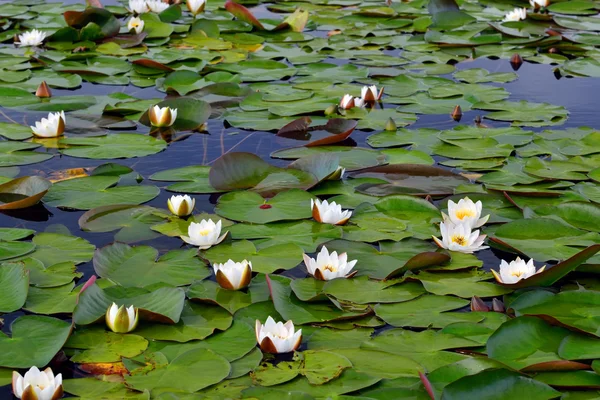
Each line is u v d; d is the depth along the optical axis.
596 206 3.12
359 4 8.12
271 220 3.16
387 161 3.82
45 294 2.57
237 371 2.16
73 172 3.71
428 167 3.65
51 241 2.94
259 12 7.72
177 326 2.39
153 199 3.39
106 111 4.57
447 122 4.53
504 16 7.42
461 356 2.23
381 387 2.07
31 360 2.18
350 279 2.69
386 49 6.39
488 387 2.01
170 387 2.06
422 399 2.02
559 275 2.61
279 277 2.71
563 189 3.49
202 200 3.39
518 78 5.47
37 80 5.21
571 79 5.43
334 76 5.47
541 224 3.04
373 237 3.01
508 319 2.44
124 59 5.82
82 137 4.17
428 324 2.42
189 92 5.04
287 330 2.30
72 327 2.29
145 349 2.26
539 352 2.23
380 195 3.44
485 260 2.89
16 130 4.24
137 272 2.71
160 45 6.23
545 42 6.37
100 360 2.21
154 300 2.48
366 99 4.88
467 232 2.92
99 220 3.14
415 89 5.17
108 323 2.35
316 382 2.08
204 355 2.21
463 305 2.53
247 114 4.65
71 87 5.11
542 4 7.33
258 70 5.59
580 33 6.71
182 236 2.94
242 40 6.49
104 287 2.58
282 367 2.17
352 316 2.46
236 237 3.02
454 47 6.38
